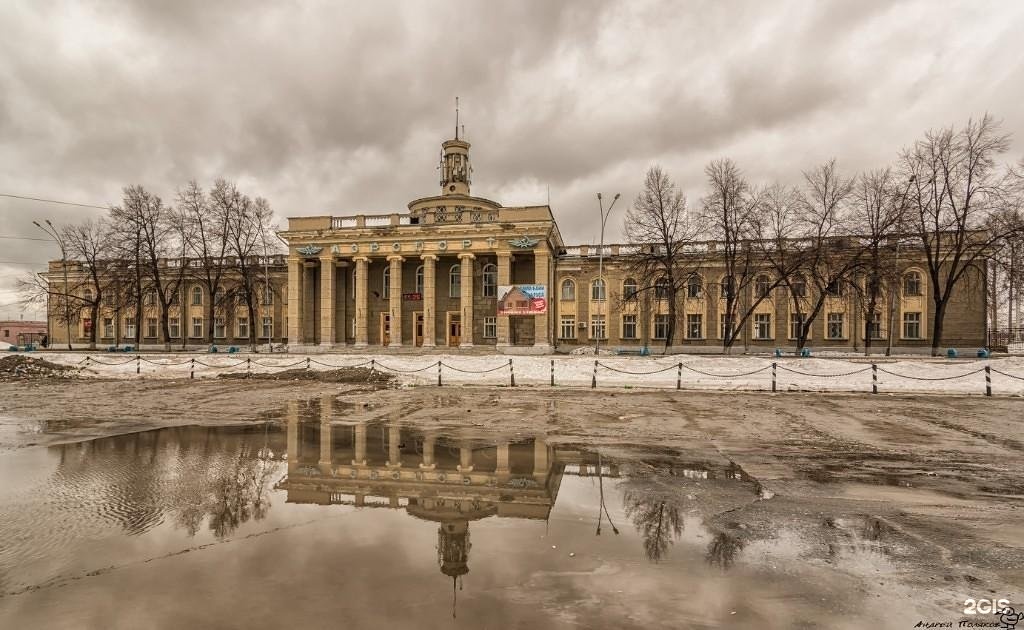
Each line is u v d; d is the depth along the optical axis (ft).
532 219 136.15
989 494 23.47
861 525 19.43
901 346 134.62
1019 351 141.79
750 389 69.05
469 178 173.06
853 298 138.82
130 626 12.21
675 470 27.84
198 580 14.61
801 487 24.50
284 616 12.62
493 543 17.44
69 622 12.45
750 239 121.49
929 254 111.86
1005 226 102.42
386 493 23.43
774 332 144.66
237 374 88.84
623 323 153.58
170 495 22.90
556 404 55.93
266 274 152.05
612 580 14.74
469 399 60.64
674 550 16.93
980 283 125.90
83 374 91.04
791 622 12.57
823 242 119.75
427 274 141.18
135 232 149.79
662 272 135.54
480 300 150.20
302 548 16.93
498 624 12.28
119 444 34.42
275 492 23.48
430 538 17.89
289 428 40.93
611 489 24.17
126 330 181.37
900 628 12.35
